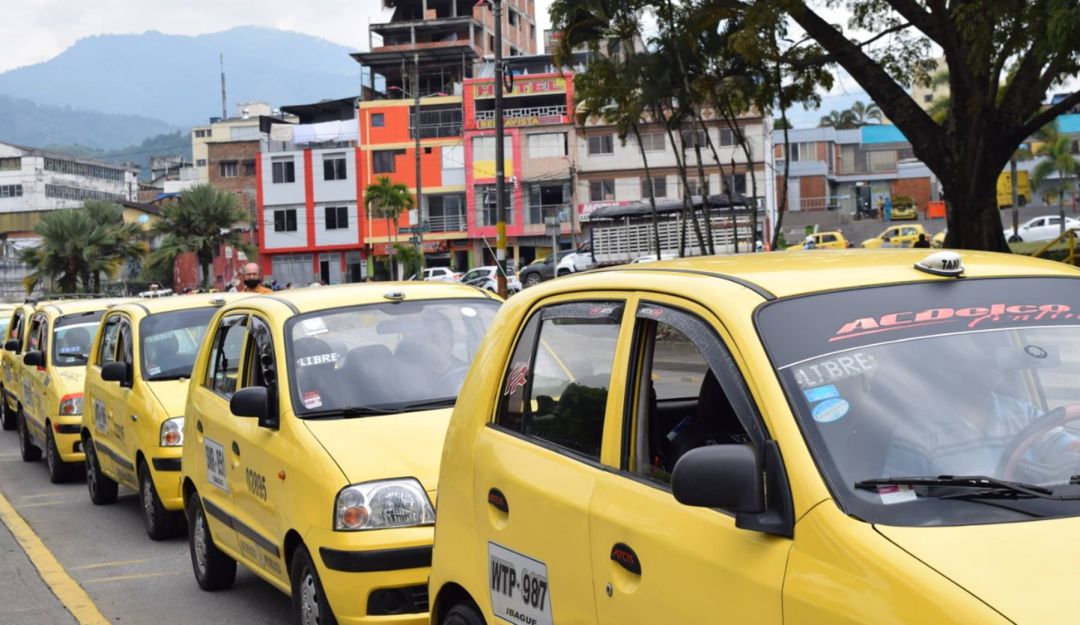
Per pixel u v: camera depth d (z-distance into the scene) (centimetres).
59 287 7606
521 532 401
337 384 683
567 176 7406
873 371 309
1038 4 1723
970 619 234
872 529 266
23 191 13750
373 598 568
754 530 289
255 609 771
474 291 800
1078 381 315
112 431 1099
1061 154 7212
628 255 4462
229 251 7912
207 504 780
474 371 472
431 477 588
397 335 732
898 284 342
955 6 2019
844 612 257
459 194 7825
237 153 9688
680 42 2822
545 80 7531
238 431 718
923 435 296
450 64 9069
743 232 4338
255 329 746
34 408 1481
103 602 809
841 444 290
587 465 379
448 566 460
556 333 424
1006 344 322
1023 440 297
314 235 8169
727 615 292
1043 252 2598
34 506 1221
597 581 354
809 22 2336
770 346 314
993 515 270
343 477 586
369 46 9125
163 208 7556
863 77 2333
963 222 2277
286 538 633
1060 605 231
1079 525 263
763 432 300
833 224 8606
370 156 8062
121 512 1159
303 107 9525
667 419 379
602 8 2923
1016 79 2186
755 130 7056
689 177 7169
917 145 2319
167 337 1065
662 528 325
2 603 820
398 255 6956
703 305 342
